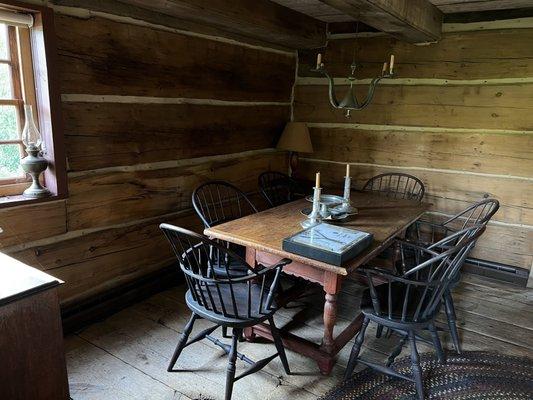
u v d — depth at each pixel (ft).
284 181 11.77
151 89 8.90
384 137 12.25
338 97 12.86
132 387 6.45
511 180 10.62
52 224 7.46
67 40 7.16
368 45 12.04
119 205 8.66
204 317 6.00
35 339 4.40
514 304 9.63
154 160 9.34
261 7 9.87
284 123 13.73
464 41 10.66
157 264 9.82
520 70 10.12
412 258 8.95
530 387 6.65
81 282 8.16
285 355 6.78
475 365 7.18
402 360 7.32
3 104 6.85
